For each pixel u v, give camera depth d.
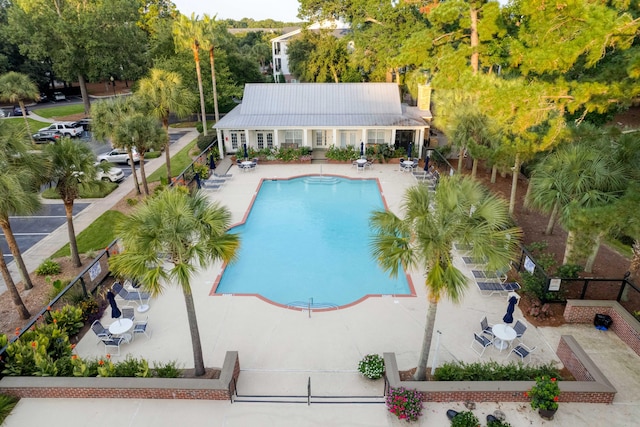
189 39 30.67
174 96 24.42
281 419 9.77
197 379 10.33
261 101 32.28
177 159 31.97
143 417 9.77
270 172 28.25
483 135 20.66
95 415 9.82
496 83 12.52
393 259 9.07
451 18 23.38
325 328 13.06
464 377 10.57
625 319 12.19
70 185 15.15
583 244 12.57
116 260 9.20
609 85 11.45
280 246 18.94
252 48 79.19
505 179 25.47
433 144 34.47
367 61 40.84
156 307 14.08
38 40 42.31
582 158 13.88
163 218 9.21
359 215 22.08
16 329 13.36
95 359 11.69
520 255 15.77
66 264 17.20
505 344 12.05
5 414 9.68
